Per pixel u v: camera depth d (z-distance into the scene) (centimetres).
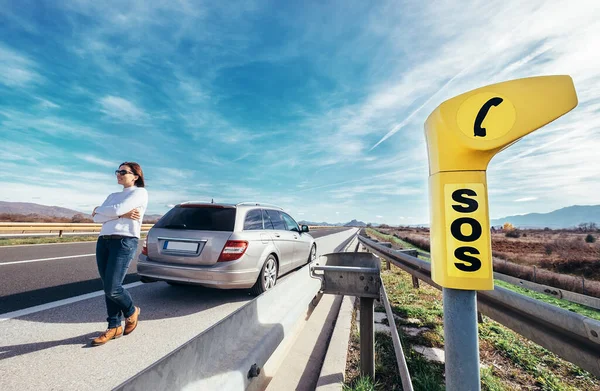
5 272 547
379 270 198
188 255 377
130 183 283
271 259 455
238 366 97
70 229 1534
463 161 81
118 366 227
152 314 346
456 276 80
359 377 212
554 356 261
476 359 82
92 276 529
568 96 72
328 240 1738
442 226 83
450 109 81
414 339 291
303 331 304
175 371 72
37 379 207
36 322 310
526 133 73
